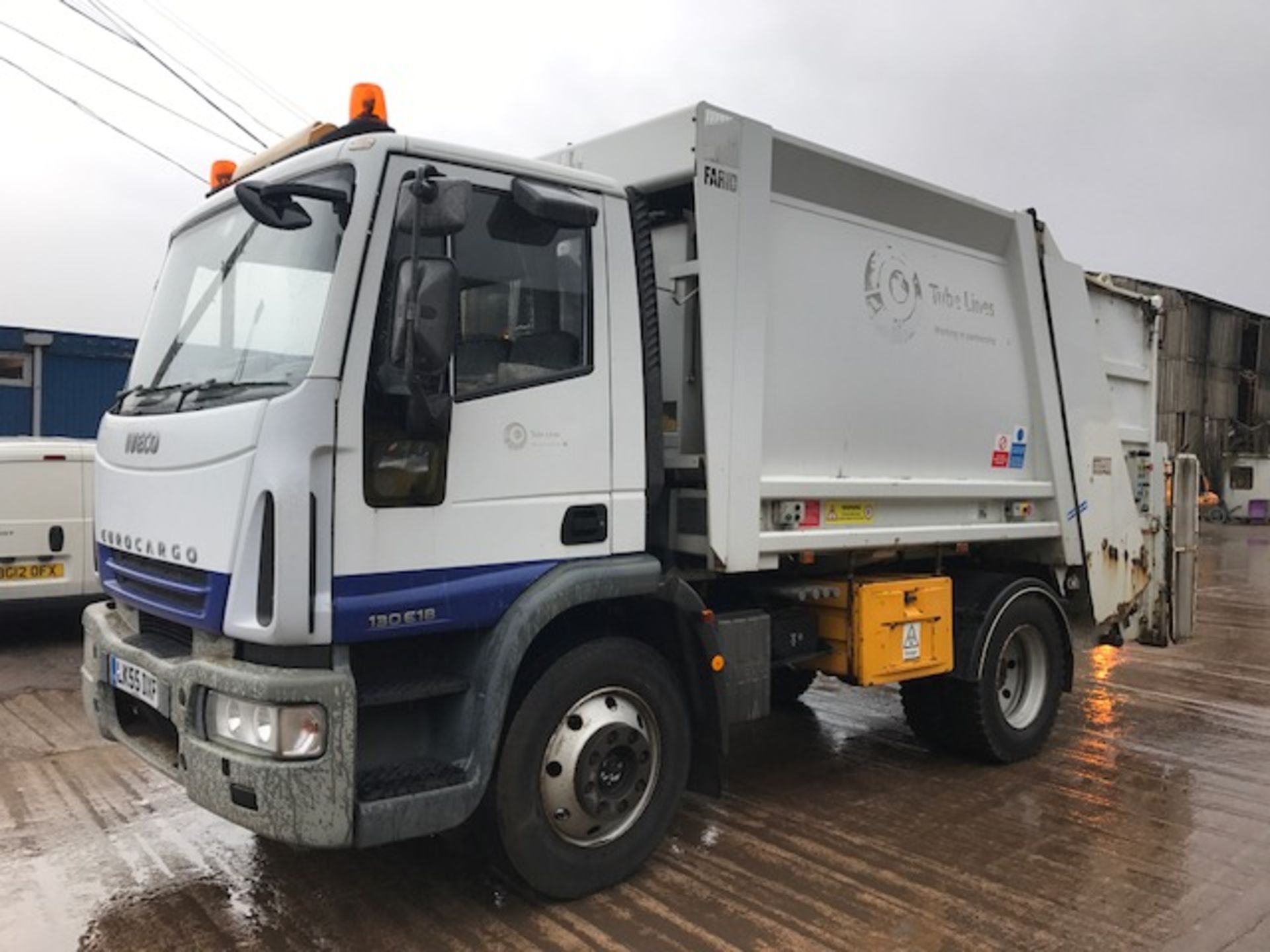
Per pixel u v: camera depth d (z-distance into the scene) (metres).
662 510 4.45
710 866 4.35
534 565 3.78
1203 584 15.84
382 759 3.61
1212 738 6.59
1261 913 3.96
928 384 5.51
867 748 6.26
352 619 3.30
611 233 4.07
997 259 6.05
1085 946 3.67
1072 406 6.42
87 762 5.70
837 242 5.02
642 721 4.15
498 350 3.69
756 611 4.87
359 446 3.31
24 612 9.77
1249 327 42.44
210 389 3.65
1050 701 6.17
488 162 3.72
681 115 4.30
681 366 4.46
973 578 6.05
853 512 5.09
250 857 4.39
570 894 3.92
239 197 3.32
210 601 3.37
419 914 3.86
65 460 8.88
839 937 3.72
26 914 3.85
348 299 3.31
